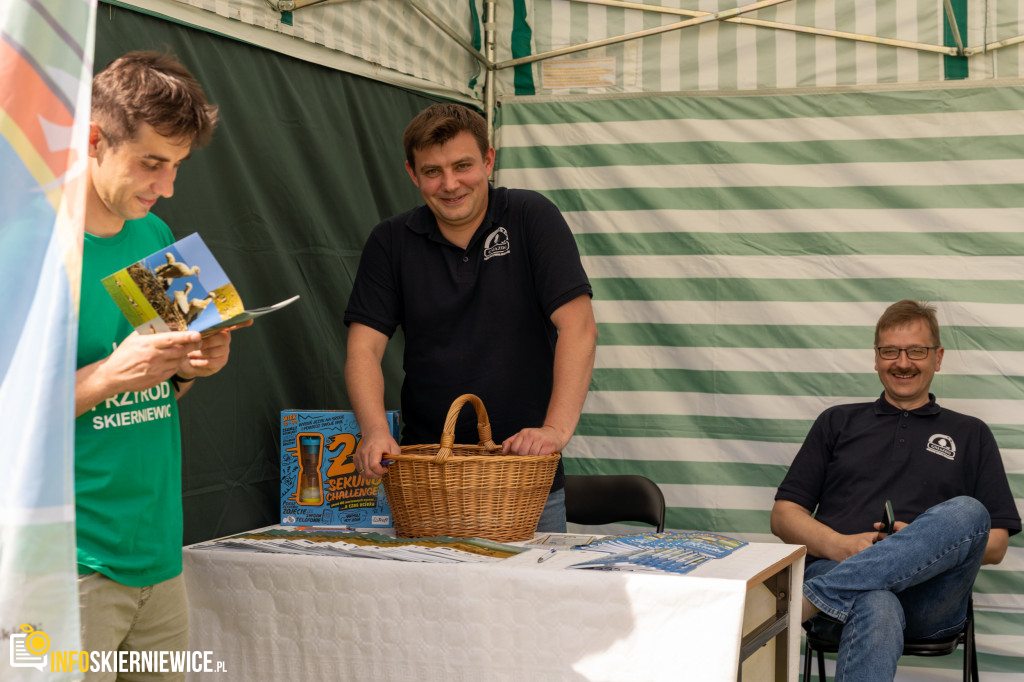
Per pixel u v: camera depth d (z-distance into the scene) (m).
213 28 2.62
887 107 3.55
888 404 3.19
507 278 2.60
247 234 2.75
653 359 3.73
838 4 3.58
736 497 3.63
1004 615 3.37
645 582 1.87
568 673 1.91
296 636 2.10
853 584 2.52
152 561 1.63
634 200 3.76
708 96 3.71
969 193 3.48
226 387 2.65
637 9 3.74
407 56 3.44
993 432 3.43
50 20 1.27
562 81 3.83
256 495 2.76
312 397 2.99
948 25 3.48
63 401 1.23
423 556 2.07
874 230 3.56
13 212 1.25
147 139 1.44
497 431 2.61
